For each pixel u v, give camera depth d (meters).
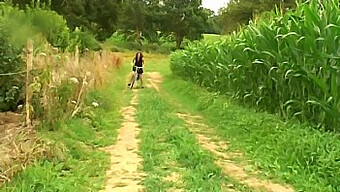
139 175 5.77
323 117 7.42
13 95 8.84
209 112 11.09
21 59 8.90
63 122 7.89
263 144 7.40
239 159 6.88
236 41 11.30
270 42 9.12
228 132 8.67
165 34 61.22
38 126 7.41
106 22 38.28
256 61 9.43
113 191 5.13
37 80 7.56
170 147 7.20
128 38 58.69
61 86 8.34
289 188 5.52
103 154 6.79
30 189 4.70
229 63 12.45
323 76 7.38
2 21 9.27
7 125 7.57
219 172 5.91
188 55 19.47
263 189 5.41
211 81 15.22
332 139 6.51
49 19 13.55
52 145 6.18
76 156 6.50
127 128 9.16
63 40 14.40
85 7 35.81
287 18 8.72
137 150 7.20
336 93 7.09
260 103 10.30
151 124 9.46
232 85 12.46
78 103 9.09
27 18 10.84
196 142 7.77
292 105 8.61
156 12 58.88
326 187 5.32
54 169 5.63
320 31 7.34
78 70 9.68
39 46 9.40
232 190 5.31
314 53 7.45
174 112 11.62
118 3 38.50
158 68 35.22
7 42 8.93
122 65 28.31
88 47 20.25
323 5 7.55
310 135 6.91
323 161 5.79
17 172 5.11
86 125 8.55
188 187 5.20
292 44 7.94
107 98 12.20
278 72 8.89
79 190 4.98
